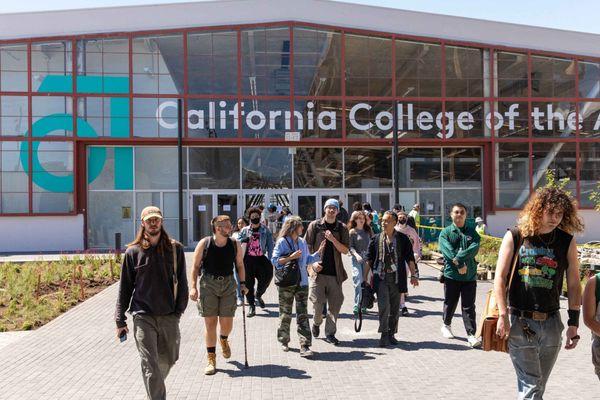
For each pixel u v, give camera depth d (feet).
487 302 15.07
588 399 18.70
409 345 26.37
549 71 90.94
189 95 85.61
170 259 16.83
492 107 89.40
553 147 90.43
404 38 88.07
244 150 88.07
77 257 64.03
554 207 13.41
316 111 86.84
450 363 23.24
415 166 90.43
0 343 27.76
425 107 88.48
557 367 22.47
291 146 88.43
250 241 34.19
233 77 86.17
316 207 88.53
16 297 40.01
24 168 83.92
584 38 91.56
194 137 85.40
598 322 13.79
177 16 85.76
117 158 86.79
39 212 83.97
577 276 13.98
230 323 23.00
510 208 89.51
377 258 26.58
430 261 56.29
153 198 87.20
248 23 86.22
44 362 23.91
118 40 85.30
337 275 26.84
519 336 13.71
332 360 23.86
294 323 31.73
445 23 88.99
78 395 19.62
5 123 83.92
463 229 27.22
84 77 84.74
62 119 84.38
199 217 87.40
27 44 84.28
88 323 32.12
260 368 22.71
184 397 19.25
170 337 16.89
